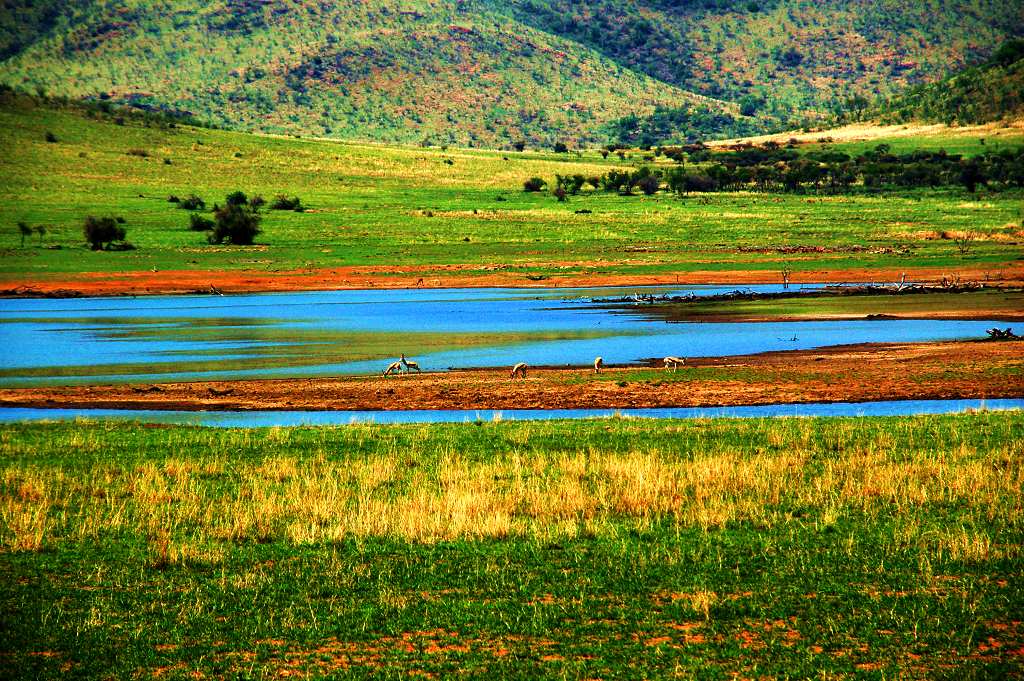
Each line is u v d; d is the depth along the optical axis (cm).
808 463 6838
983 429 7825
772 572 4684
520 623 4122
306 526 5447
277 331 16588
